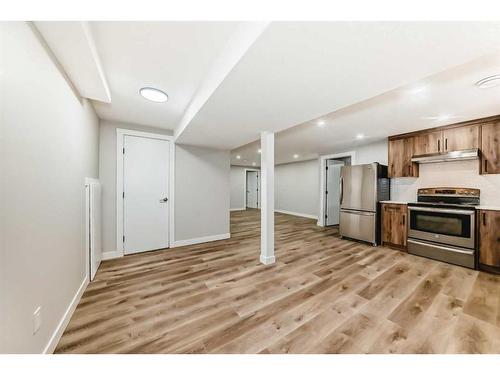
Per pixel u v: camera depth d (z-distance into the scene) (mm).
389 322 1587
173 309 1769
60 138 1438
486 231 2545
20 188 975
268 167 2865
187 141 3547
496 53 1367
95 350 1304
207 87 1800
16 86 945
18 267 953
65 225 1535
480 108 2359
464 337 1419
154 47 1444
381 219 3689
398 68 1323
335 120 2836
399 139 3578
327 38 1038
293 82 1504
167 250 3447
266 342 1381
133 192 3254
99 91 1860
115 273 2508
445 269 2625
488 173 2670
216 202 4172
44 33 1139
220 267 2703
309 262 2879
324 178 5582
